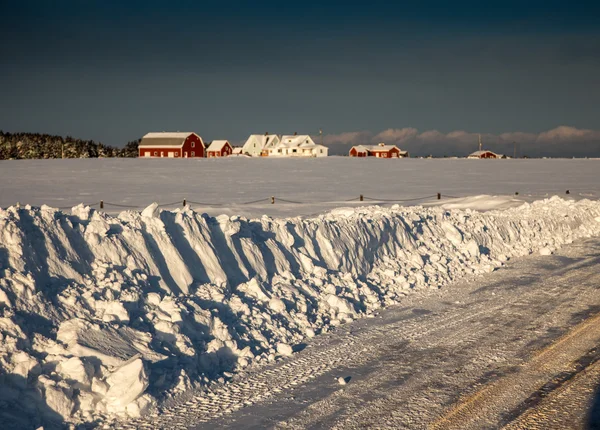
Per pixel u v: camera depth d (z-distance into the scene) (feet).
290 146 527.81
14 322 26.53
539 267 60.90
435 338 36.96
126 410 25.76
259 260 44.70
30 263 30.27
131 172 270.46
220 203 146.92
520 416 25.58
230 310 37.04
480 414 25.86
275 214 116.78
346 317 41.27
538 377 30.14
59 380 25.66
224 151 519.60
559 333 37.65
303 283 44.78
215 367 31.22
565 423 24.82
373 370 31.37
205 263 40.37
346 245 53.88
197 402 27.32
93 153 561.02
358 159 404.57
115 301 30.81
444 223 69.46
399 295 48.88
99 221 36.11
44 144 525.34
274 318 37.86
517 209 95.66
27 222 32.17
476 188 197.16
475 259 63.31
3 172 262.26
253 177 247.50
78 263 33.06
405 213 69.92
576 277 55.36
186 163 346.74
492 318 41.50
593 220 94.32
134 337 29.60
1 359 25.09
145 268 35.96
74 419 24.82
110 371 26.99
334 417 25.72
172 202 149.18
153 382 27.68
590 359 32.71
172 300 33.71
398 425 24.89
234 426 24.86
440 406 26.76
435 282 53.57
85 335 27.91
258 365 32.14
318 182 223.71
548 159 416.87
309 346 35.47
